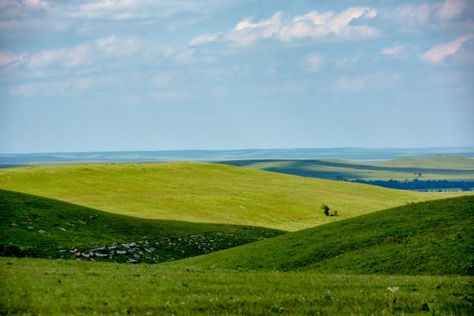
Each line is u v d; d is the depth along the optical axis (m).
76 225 86.81
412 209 67.38
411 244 54.59
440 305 31.59
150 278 38.94
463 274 46.62
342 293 34.78
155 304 30.27
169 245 85.25
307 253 59.31
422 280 40.75
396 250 53.75
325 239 63.06
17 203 91.00
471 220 58.53
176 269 46.84
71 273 40.09
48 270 41.41
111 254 75.50
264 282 38.84
